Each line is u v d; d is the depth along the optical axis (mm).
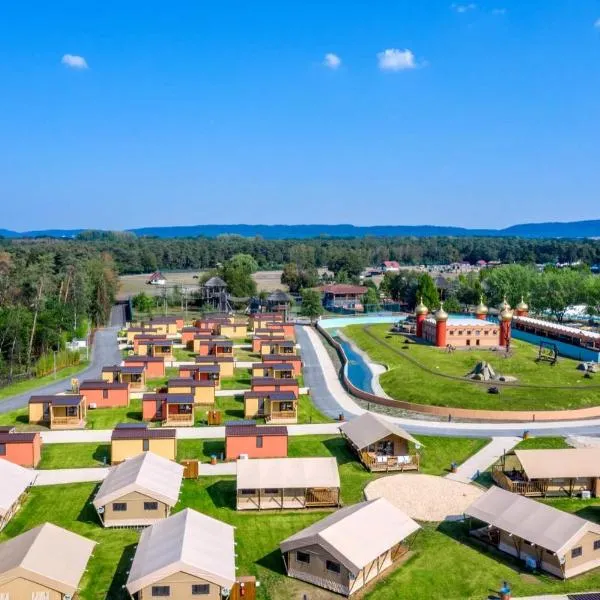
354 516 52781
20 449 72188
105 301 185875
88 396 96812
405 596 48469
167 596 45688
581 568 52031
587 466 66000
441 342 144375
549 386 108250
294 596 48406
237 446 75375
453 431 86438
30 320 130000
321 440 83062
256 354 140000
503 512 55875
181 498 64375
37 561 45375
